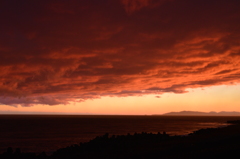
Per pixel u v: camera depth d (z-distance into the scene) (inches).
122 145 1081.4
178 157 624.4
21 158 888.3
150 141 1208.8
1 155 916.6
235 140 899.4
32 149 1417.3
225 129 1843.0
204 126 3934.5
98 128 3257.9
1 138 2014.0
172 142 1050.7
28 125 4087.1
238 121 5644.7
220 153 624.1
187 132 2583.7
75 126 3782.0
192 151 709.3
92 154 866.8
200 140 1026.1
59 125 4087.1
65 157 860.0
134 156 719.7
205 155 617.9
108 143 1154.7
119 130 2854.3
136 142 1176.8
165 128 3294.8
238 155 583.8
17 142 1743.4
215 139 1010.1
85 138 1998.0
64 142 1738.4
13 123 4840.1
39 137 2085.4
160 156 674.2
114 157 735.7
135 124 4525.1
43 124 4451.3
